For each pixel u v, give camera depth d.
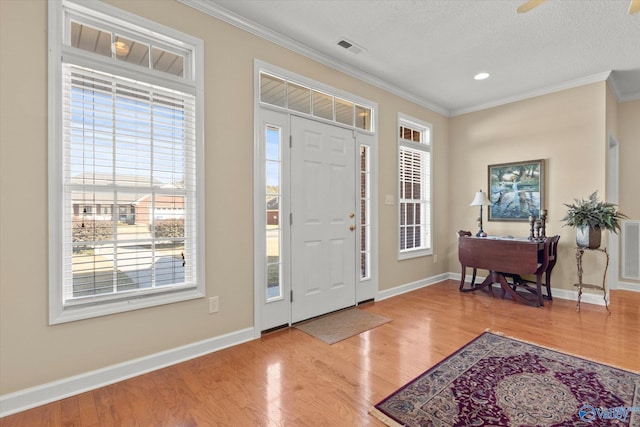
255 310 2.73
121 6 2.05
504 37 2.86
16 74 1.74
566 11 2.46
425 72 3.61
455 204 4.92
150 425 1.64
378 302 3.78
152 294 2.21
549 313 3.35
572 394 1.88
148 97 2.20
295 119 3.03
